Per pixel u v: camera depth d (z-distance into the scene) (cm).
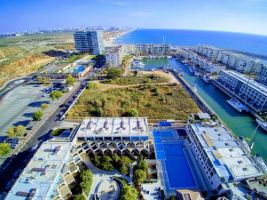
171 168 7269
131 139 7594
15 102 12350
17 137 8794
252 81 13538
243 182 5744
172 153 7994
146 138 7538
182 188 6462
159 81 15450
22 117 10556
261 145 8931
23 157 7575
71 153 6881
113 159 7344
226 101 13175
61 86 14862
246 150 6925
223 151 6806
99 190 6212
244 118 11094
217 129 8088
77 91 13750
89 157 7625
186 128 9225
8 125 9812
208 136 7588
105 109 10875
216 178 6016
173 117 10375
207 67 19350
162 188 6397
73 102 11712
